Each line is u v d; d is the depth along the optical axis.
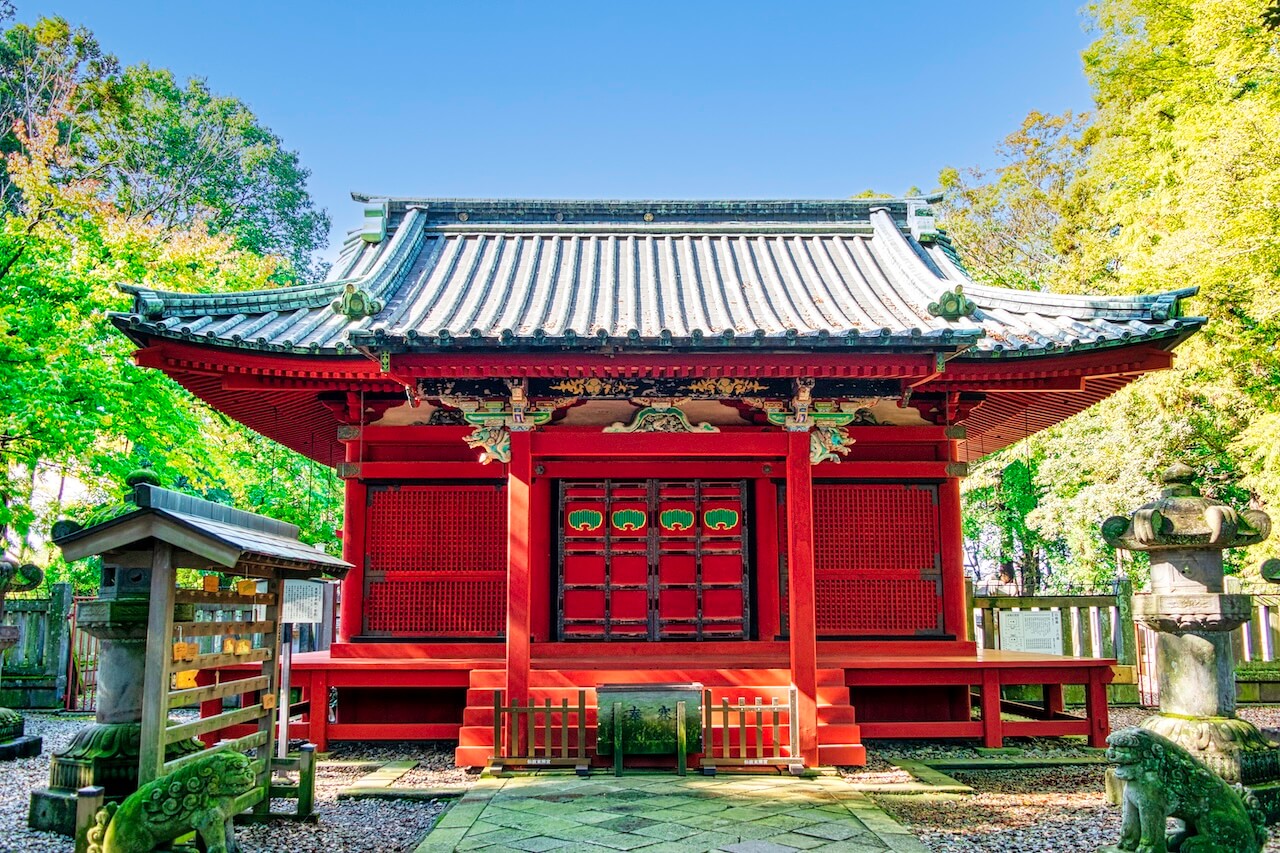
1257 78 18.05
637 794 8.85
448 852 6.91
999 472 31.28
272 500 26.45
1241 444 18.33
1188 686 8.60
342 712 12.49
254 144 47.53
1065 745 12.50
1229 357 18.44
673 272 14.03
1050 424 16.16
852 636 12.91
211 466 19.56
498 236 15.67
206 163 45.28
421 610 12.80
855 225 15.95
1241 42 17.31
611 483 13.18
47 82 35.56
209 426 20.22
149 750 6.57
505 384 11.01
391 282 12.95
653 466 13.17
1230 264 16.70
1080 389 12.14
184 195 42.41
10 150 33.97
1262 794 8.02
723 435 11.02
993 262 38.91
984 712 11.89
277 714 11.10
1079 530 25.50
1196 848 6.41
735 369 10.34
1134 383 20.88
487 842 7.18
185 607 7.34
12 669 16.88
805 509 10.83
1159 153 21.77
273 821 8.13
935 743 12.48
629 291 13.07
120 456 18.42
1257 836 6.69
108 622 7.55
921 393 13.05
